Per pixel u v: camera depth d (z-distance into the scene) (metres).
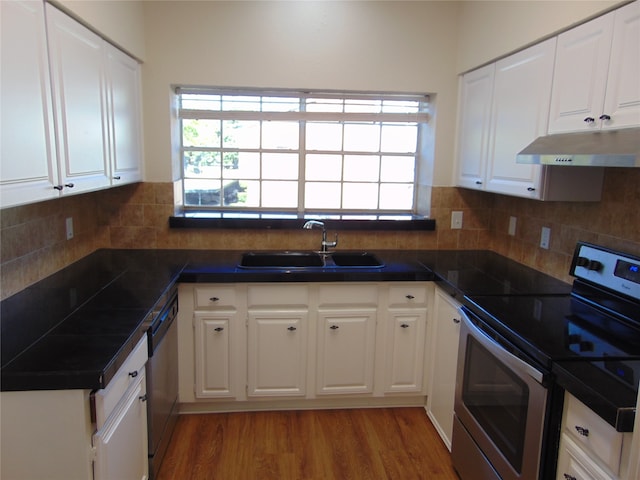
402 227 3.08
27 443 1.34
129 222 2.94
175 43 2.79
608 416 1.19
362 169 3.30
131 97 2.61
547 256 2.54
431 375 2.67
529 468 1.55
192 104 3.04
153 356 1.93
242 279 2.46
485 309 1.94
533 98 2.13
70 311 1.79
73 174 1.83
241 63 2.84
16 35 1.41
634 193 1.94
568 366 1.42
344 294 2.59
